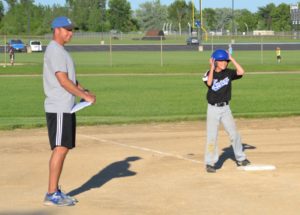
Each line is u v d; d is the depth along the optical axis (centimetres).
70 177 988
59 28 778
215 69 1010
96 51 7494
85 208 791
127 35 14788
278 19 17612
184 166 1076
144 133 1527
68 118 780
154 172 1026
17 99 2511
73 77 784
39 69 4303
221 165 1085
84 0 16550
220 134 1466
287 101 2403
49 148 1284
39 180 971
